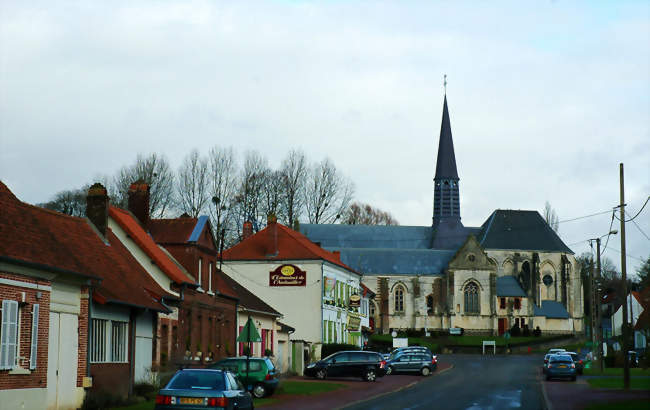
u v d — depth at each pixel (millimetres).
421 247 154000
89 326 32031
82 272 31312
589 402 37906
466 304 139875
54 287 29938
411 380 61469
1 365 25891
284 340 67250
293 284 75812
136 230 45531
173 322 43188
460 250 140625
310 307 75438
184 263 47312
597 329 94250
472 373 71875
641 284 125000
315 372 61125
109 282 35594
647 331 93438
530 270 147125
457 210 156625
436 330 140625
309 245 80500
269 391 41500
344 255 143500
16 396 26797
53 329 29891
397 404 38156
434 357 71875
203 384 25625
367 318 104812
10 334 26594
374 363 60094
